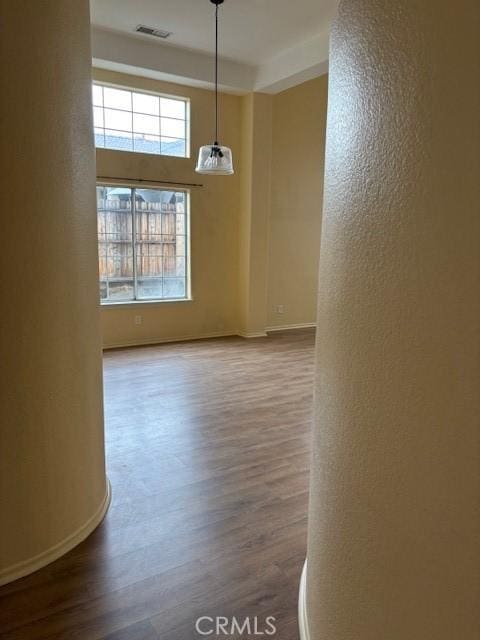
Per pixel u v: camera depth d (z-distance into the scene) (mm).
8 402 1905
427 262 884
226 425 3639
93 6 4520
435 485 881
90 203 2279
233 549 2184
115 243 6086
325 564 1371
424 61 881
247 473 2896
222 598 1882
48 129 1925
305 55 5418
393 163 981
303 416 3842
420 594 938
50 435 2053
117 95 5766
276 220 7316
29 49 1821
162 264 6480
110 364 5344
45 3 1867
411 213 925
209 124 6398
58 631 1710
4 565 1952
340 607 1267
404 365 959
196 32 5109
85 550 2160
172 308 6551
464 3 780
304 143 7398
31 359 1953
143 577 1991
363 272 1105
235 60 5992
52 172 1961
